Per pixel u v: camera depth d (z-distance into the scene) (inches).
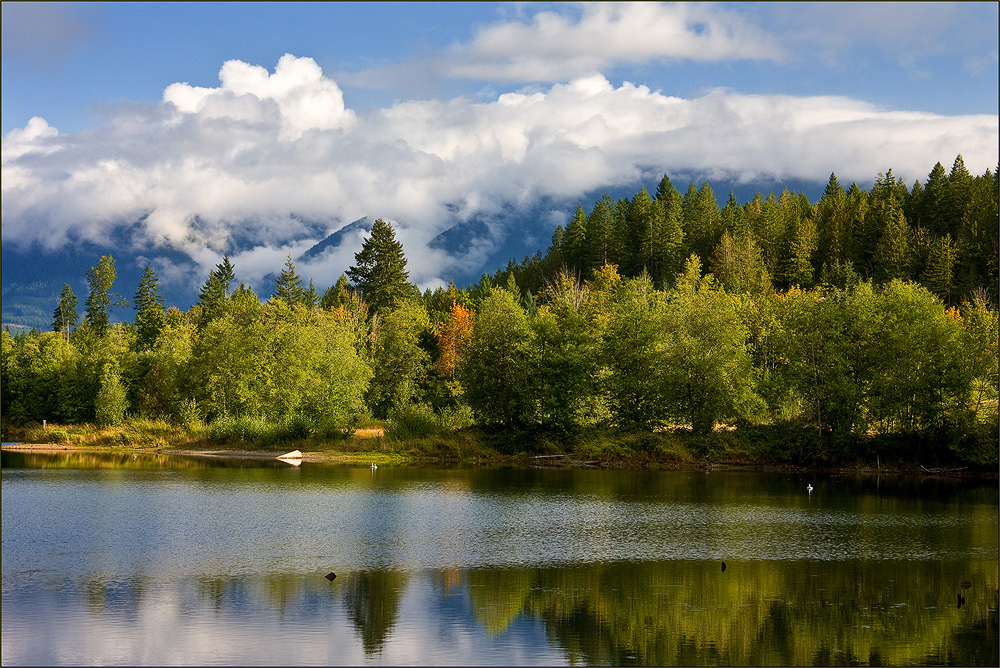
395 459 3034.0
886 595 1113.4
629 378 3095.5
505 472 2652.6
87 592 1083.9
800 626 983.0
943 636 954.7
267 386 3518.7
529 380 3132.4
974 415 2637.8
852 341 2878.9
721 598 1095.0
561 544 1421.0
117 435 3476.9
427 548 1376.7
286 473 2516.0
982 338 2731.3
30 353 5123.0
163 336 4522.6
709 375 2977.4
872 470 2746.1
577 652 898.1
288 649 888.3
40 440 3639.3
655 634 956.6
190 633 933.2
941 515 1775.3
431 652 888.3
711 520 1690.5
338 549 1359.5
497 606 1049.5
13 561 1251.2
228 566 1231.5
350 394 3565.5
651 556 1331.2
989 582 1176.2
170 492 2016.5
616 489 2194.9
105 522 1579.7
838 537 1504.7
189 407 3577.8
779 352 3090.6
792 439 2839.6
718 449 2896.2
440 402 4045.3
